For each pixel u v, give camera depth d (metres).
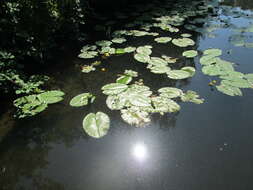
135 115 2.98
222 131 2.76
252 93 3.34
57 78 3.80
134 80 3.70
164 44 4.86
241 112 3.03
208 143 2.62
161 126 2.84
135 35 5.13
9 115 3.05
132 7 6.93
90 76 3.85
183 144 2.61
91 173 2.33
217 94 3.37
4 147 2.64
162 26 5.58
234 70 3.91
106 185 2.21
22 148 2.64
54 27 4.47
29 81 3.55
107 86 3.47
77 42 4.94
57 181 2.27
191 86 3.55
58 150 2.59
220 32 5.40
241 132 2.74
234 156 2.45
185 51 4.44
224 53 4.46
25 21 3.86
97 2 6.18
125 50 4.53
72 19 4.95
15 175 2.36
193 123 2.88
